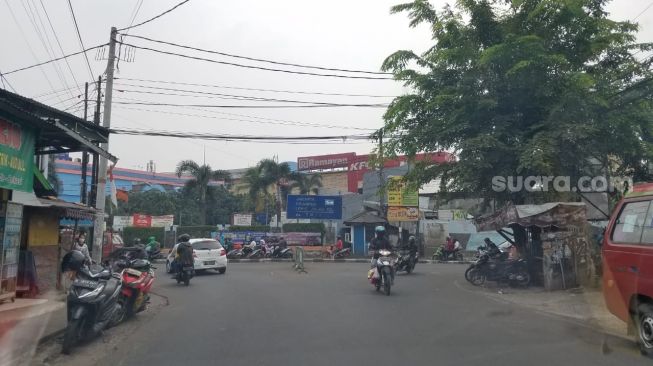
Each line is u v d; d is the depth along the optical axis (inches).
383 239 597.6
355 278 759.1
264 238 1459.2
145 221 1718.8
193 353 295.3
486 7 636.1
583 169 647.1
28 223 510.0
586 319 390.6
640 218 299.0
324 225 1577.3
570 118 572.4
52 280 557.0
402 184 764.0
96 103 850.8
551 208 567.5
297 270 917.8
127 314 410.9
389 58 677.9
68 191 2289.6
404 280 727.1
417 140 649.6
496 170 615.2
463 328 358.0
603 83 611.2
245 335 341.7
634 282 290.4
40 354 300.4
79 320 309.6
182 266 679.1
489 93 609.9
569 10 585.0
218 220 2330.2
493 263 641.0
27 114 385.1
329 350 293.3
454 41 644.1
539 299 504.4
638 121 607.5
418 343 309.7
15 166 392.2
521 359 270.4
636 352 286.0
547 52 586.2
